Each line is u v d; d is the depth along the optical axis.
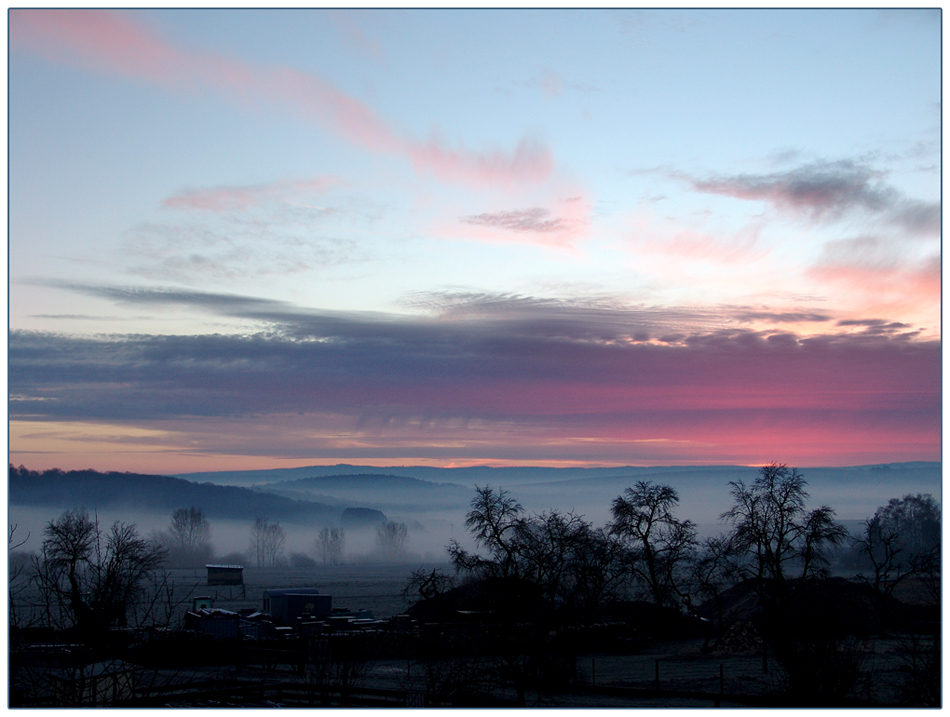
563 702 30.97
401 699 29.45
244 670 40.62
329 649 42.56
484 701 29.44
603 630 57.34
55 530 38.28
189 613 59.62
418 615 63.41
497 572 36.91
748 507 61.44
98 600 29.31
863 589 59.56
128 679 24.30
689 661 51.19
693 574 70.25
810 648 28.16
